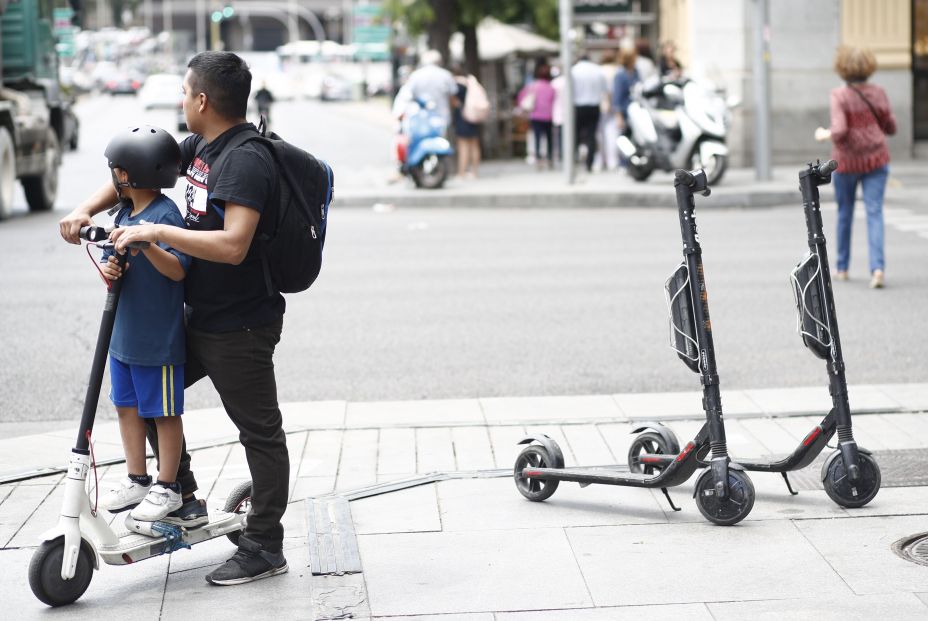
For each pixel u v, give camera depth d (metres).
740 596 4.44
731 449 6.35
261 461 4.67
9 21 19.30
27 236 15.70
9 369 8.52
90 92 88.44
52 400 7.71
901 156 24.11
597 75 22.78
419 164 20.05
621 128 21.78
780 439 6.52
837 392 5.40
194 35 154.75
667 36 28.47
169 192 18.69
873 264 11.16
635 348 9.05
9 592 4.62
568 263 13.11
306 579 4.71
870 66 10.90
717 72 21.83
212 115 4.53
